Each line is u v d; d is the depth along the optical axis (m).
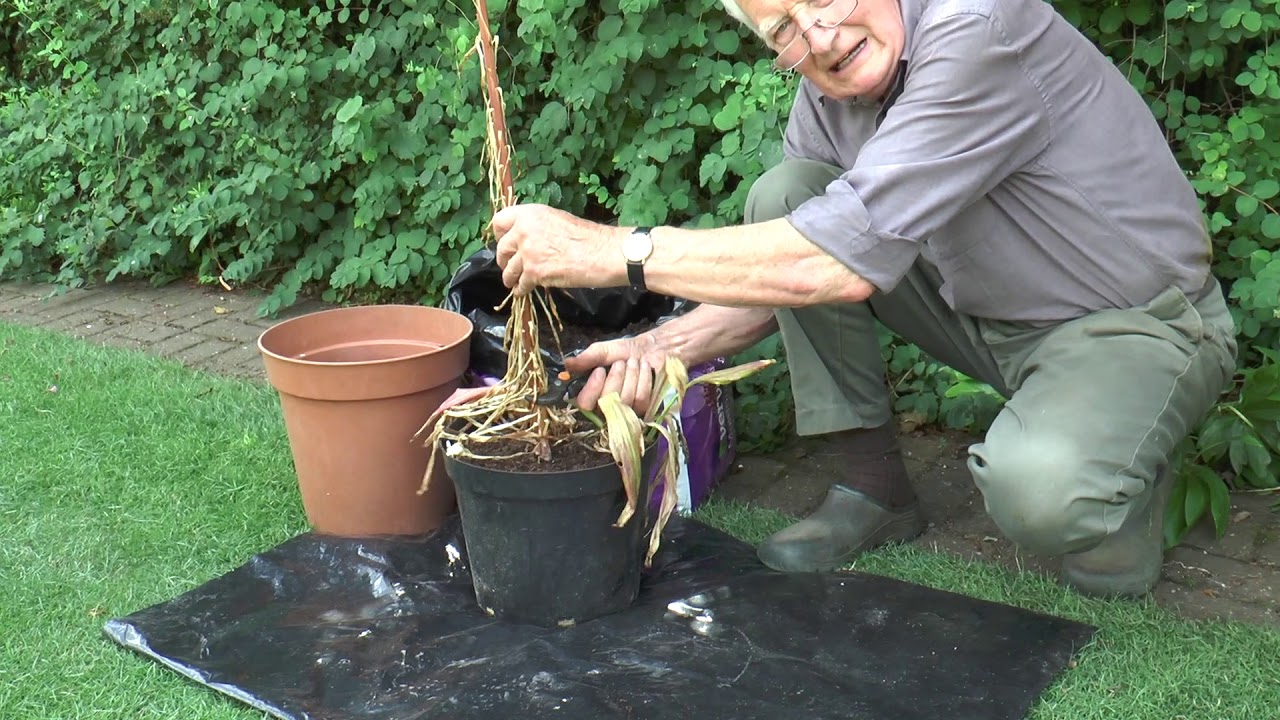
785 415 2.94
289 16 3.93
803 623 2.02
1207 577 2.22
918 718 1.75
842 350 2.23
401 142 3.71
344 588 2.20
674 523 2.45
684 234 1.71
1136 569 2.10
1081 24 2.85
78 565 2.29
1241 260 2.78
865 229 1.65
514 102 3.47
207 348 3.78
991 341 2.08
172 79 4.32
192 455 2.79
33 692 1.88
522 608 2.04
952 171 1.67
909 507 2.38
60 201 4.71
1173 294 1.91
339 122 3.71
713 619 2.04
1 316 4.22
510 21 3.60
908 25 1.75
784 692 1.82
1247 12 2.58
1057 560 2.28
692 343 2.17
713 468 2.64
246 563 2.27
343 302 4.21
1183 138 2.80
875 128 1.96
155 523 2.46
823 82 1.85
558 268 1.74
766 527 2.47
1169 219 1.89
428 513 2.40
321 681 1.89
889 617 2.03
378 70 3.85
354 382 2.20
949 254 1.95
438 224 3.75
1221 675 1.86
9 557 2.32
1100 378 1.86
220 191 4.09
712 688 1.83
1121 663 1.90
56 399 3.18
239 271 4.04
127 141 4.52
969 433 2.97
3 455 2.80
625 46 3.14
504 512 1.96
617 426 1.87
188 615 2.09
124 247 4.49
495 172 1.87
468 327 2.38
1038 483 1.81
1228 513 2.38
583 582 2.02
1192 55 2.72
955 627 1.99
